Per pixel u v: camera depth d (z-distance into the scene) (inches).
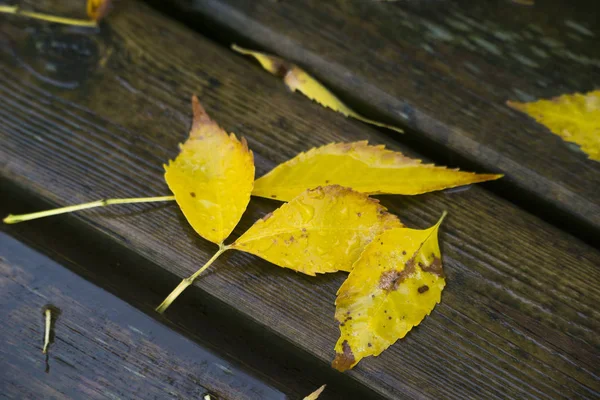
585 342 28.4
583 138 29.5
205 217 28.1
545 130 29.8
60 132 29.3
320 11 30.6
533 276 28.8
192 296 28.6
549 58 30.5
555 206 29.6
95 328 28.3
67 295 28.5
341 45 30.3
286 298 28.4
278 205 28.8
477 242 28.9
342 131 29.7
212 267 28.5
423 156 29.7
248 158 28.3
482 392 28.2
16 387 28.1
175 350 28.3
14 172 29.1
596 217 29.5
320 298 28.4
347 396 28.5
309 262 28.0
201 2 30.6
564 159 29.6
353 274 28.0
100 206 28.8
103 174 29.0
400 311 28.0
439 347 28.3
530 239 29.0
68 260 28.7
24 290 28.5
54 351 28.2
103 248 29.0
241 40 30.7
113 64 29.8
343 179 28.7
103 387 28.1
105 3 30.0
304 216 28.1
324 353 28.2
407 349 28.3
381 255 28.1
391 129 30.2
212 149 28.5
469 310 28.5
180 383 28.2
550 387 28.2
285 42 30.4
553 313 28.5
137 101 29.6
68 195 29.0
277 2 30.5
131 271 29.0
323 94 29.8
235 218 28.1
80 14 30.2
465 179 28.8
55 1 30.2
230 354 28.4
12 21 30.0
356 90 30.2
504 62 30.4
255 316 28.3
